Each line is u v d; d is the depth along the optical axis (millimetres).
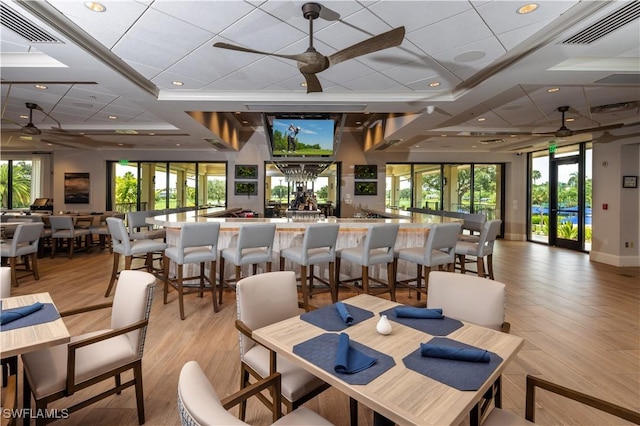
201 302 4062
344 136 9789
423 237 4574
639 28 2646
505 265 6355
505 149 9461
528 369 2582
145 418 1997
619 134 6328
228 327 3318
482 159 10055
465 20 2705
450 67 3664
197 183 10031
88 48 3057
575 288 4801
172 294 4375
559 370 2568
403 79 4031
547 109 5309
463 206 10289
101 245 7734
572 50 3049
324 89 4402
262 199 9672
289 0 2453
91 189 9836
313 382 1648
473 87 4078
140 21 2732
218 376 2443
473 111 5441
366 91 4496
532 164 9805
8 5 2354
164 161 9844
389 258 3824
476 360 1330
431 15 2639
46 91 4656
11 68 3475
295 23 2779
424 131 6477
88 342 1687
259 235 3688
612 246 6441
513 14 2609
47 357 1784
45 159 10516
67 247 7637
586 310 3879
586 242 7809
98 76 3662
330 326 1685
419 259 3793
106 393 1845
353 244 4520
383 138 7555
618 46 2975
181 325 3367
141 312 1938
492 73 3693
